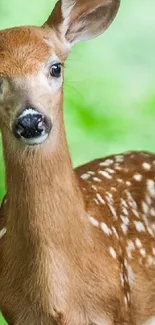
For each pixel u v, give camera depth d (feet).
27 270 47.70
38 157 46.57
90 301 48.39
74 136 71.82
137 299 51.03
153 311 51.80
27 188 46.88
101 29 49.93
